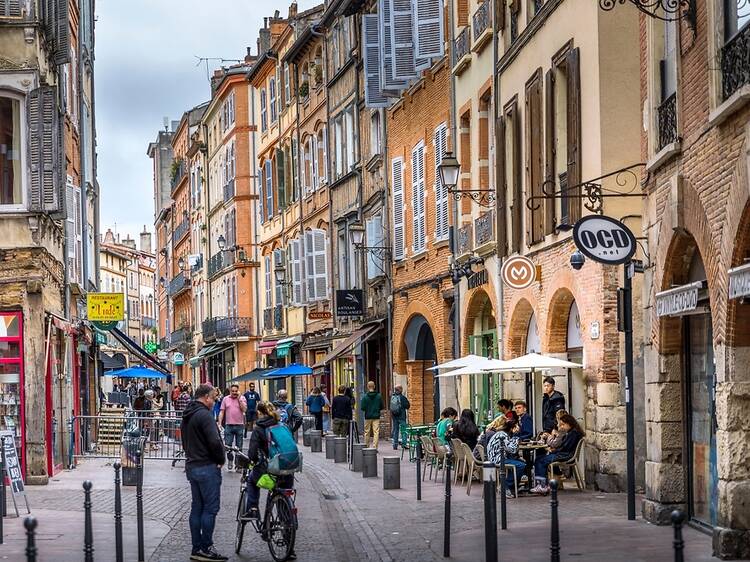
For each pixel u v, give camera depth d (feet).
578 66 76.02
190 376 305.53
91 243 146.61
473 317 107.34
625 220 72.08
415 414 130.82
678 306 51.37
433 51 113.70
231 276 238.07
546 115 82.89
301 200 184.75
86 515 41.42
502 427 77.15
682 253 54.19
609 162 72.23
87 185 140.15
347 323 159.43
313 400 149.18
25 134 87.30
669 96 54.75
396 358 135.13
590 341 74.54
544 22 83.41
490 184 102.58
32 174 86.94
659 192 55.93
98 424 114.62
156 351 328.90
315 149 175.52
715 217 47.09
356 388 156.87
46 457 89.25
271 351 210.38
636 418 71.67
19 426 85.97
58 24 97.19
